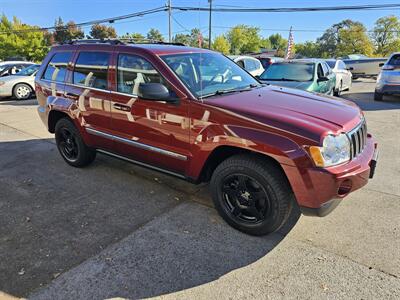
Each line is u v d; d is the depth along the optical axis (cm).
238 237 309
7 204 378
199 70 365
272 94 352
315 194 264
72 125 464
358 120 307
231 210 319
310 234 310
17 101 1167
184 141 328
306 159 260
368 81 1908
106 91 395
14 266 271
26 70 1262
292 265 269
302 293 239
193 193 401
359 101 1083
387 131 670
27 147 599
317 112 299
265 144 272
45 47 5566
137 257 281
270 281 251
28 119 847
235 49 7100
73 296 239
